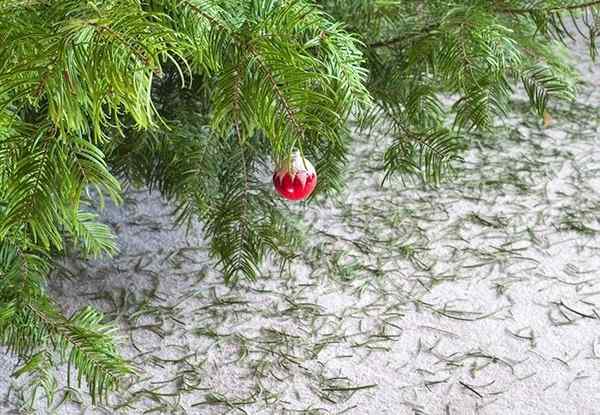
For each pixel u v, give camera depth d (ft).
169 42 1.57
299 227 4.52
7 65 1.65
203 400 3.78
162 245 4.94
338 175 3.80
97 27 1.51
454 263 4.76
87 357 2.47
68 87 1.53
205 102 3.45
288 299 4.46
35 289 2.60
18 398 3.75
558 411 3.68
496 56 2.65
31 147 1.85
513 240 4.95
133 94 1.49
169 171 3.43
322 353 4.08
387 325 4.27
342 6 3.17
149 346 4.13
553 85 2.81
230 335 4.21
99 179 1.86
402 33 3.19
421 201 5.38
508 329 4.22
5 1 1.78
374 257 4.82
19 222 1.86
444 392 3.81
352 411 3.71
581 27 7.75
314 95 1.80
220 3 2.18
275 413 3.70
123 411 3.69
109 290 4.54
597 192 5.42
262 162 4.00
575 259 4.76
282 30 1.99
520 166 5.76
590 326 4.22
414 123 3.41
